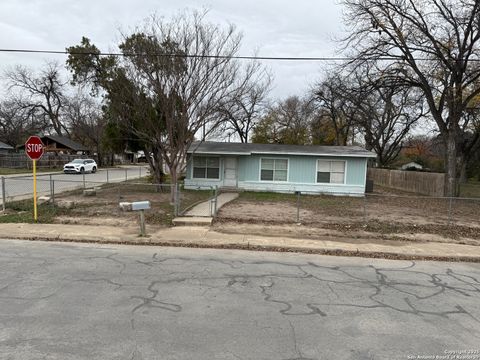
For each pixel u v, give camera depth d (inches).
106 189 856.9
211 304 191.0
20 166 1627.7
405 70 822.5
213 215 471.2
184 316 173.9
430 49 784.3
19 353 134.6
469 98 784.9
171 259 285.0
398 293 221.6
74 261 269.4
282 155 864.3
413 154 2150.6
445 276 265.7
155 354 137.0
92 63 1115.9
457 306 201.8
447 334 164.6
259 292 213.2
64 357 132.6
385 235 400.8
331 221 469.1
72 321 164.2
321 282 238.4
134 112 631.2
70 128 2410.2
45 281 220.5
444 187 848.3
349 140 2032.5
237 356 137.6
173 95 544.7
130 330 156.8
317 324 170.4
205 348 143.2
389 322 175.8
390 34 775.1
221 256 301.4
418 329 168.9
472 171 1668.3
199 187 889.5
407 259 319.0
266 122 1830.7
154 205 566.6
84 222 421.4
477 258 323.9
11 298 191.3
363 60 787.4
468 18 733.9
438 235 410.9
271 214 514.9
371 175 1459.2
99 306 183.0
